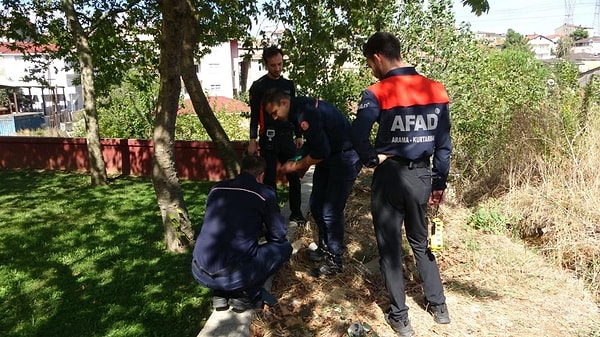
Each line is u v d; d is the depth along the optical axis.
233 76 40.97
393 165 2.71
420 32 6.85
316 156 3.25
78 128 15.09
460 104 6.27
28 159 10.41
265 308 3.18
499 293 3.40
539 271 3.73
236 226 3.01
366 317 3.08
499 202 4.92
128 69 10.15
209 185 8.44
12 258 4.73
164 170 4.72
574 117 5.43
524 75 8.66
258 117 4.60
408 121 2.63
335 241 3.57
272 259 3.13
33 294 3.89
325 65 6.77
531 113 5.44
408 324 2.88
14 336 3.26
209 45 8.36
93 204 7.04
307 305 3.21
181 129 12.20
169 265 4.49
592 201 4.25
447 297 3.33
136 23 9.61
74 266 4.49
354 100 7.68
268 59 4.41
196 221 6.02
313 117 3.22
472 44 6.89
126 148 9.51
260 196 3.12
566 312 3.16
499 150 5.55
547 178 4.71
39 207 6.89
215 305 3.05
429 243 2.95
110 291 3.93
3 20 9.02
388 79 2.68
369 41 2.76
